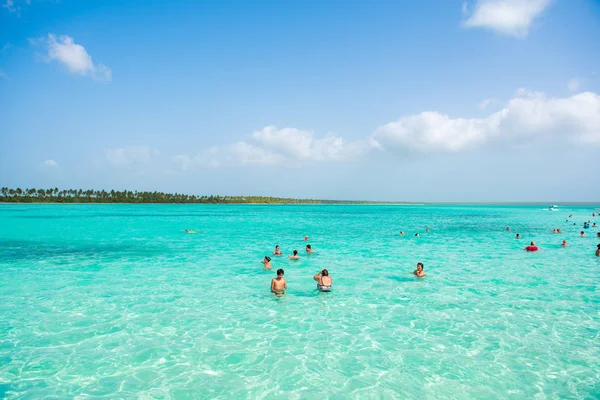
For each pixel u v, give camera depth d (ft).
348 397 21.15
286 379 23.18
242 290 44.09
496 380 23.04
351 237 106.01
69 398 20.99
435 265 60.59
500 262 63.57
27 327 31.76
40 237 102.58
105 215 227.61
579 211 355.77
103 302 39.09
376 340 29.17
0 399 20.76
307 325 32.42
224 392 21.70
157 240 96.17
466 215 272.51
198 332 30.76
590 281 48.93
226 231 124.47
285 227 143.95
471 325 32.37
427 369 24.47
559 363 25.29
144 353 26.76
